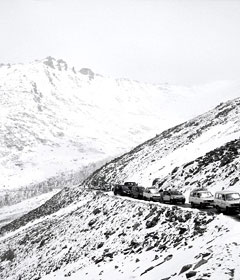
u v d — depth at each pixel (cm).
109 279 2345
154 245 2541
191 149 6900
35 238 5409
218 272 1484
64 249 3950
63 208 7450
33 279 3706
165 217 2897
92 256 3141
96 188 7462
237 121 6944
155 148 9019
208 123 8506
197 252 1916
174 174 5622
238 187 3747
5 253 5762
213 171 4650
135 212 3441
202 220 2423
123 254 2739
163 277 1827
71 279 2847
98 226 3819
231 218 2434
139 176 7212
